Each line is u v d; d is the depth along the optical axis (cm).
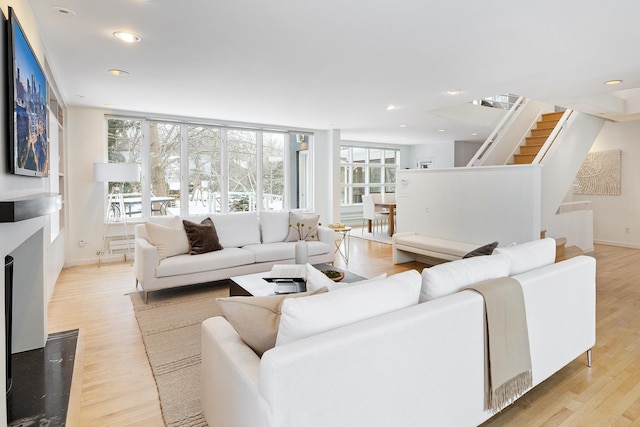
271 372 113
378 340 134
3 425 140
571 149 568
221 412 154
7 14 176
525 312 193
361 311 146
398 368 141
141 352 267
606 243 714
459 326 162
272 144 724
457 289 183
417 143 1105
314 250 480
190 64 350
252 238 483
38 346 270
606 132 707
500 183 459
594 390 218
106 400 208
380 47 307
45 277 285
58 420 189
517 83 415
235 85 425
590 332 245
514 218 446
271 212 512
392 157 1138
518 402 206
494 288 180
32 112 227
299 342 124
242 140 687
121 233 571
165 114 595
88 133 541
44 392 214
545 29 272
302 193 770
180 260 389
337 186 788
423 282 180
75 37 284
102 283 444
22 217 146
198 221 459
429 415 153
